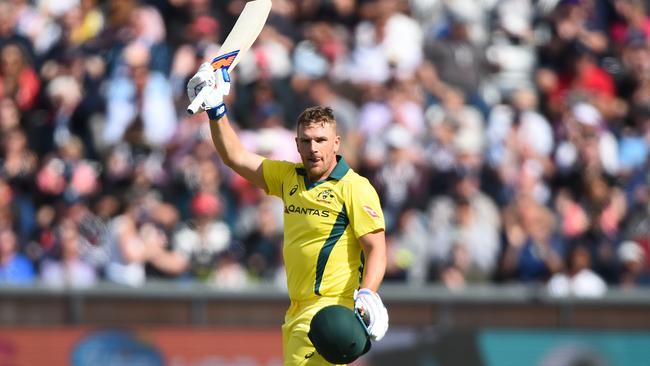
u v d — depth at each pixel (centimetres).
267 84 5034
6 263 4266
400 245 4612
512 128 5344
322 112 2436
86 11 5300
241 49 2547
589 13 6138
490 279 4697
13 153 4597
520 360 4406
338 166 2462
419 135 5106
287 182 2494
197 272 4425
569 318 4575
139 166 4669
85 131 4884
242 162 2530
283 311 4262
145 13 5191
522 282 4747
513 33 5966
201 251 4447
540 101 5753
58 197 4553
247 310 4222
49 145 4856
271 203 4622
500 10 6081
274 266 4538
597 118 5497
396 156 4825
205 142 4709
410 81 5288
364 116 5081
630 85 5919
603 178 5316
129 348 4028
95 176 4700
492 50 5841
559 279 4769
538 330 4450
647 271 5000
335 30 5659
